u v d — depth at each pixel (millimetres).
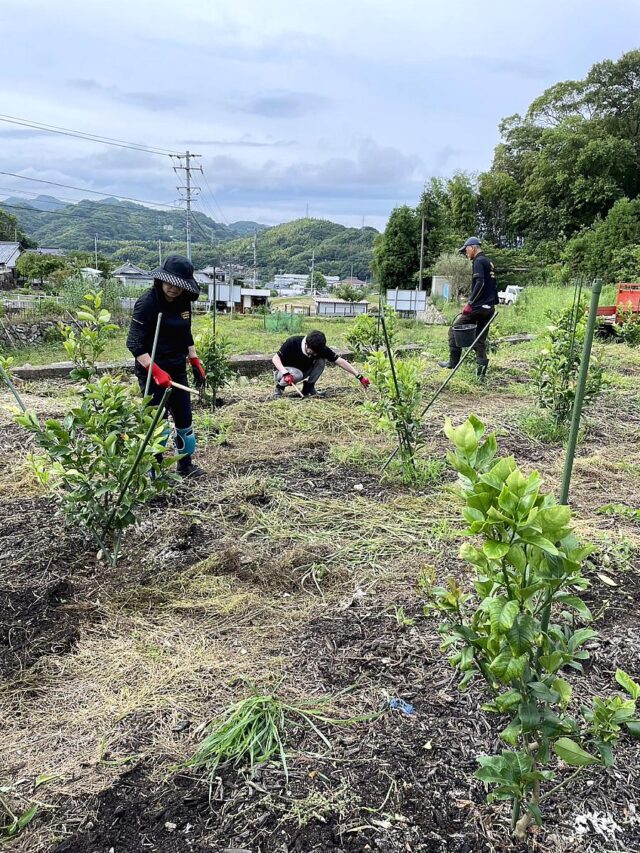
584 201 42219
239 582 3021
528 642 1366
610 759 1440
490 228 49219
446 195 46031
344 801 1812
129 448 3008
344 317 29984
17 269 48719
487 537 1378
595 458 4902
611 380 7812
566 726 1483
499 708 1505
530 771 1476
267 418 5770
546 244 42500
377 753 1987
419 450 5004
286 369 6703
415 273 41875
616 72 45531
